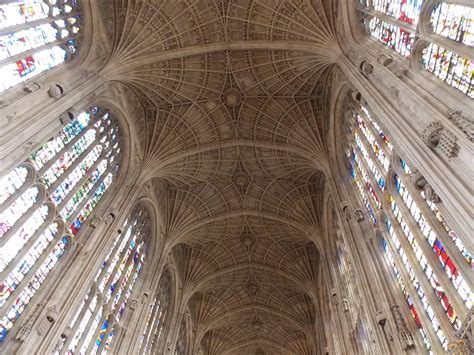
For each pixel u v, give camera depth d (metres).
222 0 23.08
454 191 10.20
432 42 12.54
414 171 12.91
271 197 32.72
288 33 23.47
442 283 12.13
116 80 22.31
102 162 22.33
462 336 10.48
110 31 21.70
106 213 21.31
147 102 26.31
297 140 27.98
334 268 27.73
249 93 27.22
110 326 21.23
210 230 34.59
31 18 16.52
